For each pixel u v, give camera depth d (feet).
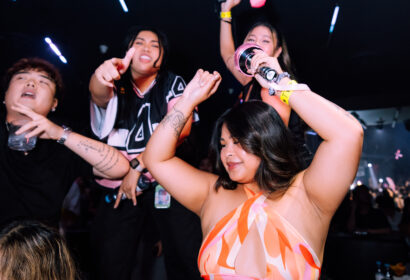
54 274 3.91
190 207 5.39
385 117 33.47
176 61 20.08
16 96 6.75
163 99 7.49
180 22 16.70
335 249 16.48
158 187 7.38
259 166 4.90
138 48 7.55
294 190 4.65
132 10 15.57
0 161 6.68
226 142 5.03
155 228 8.96
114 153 6.86
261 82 4.66
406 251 14.80
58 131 6.52
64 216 15.23
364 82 24.82
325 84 25.20
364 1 15.66
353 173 4.17
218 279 4.36
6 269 3.76
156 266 9.12
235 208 4.82
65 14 15.67
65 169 7.18
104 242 7.37
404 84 24.90
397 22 17.35
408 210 14.20
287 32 18.06
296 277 4.17
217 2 9.04
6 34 16.20
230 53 8.70
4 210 6.63
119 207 7.41
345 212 20.65
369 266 15.33
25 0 14.66
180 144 7.54
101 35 17.40
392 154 63.57
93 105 7.29
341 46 19.95
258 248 4.33
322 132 4.18
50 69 7.18
